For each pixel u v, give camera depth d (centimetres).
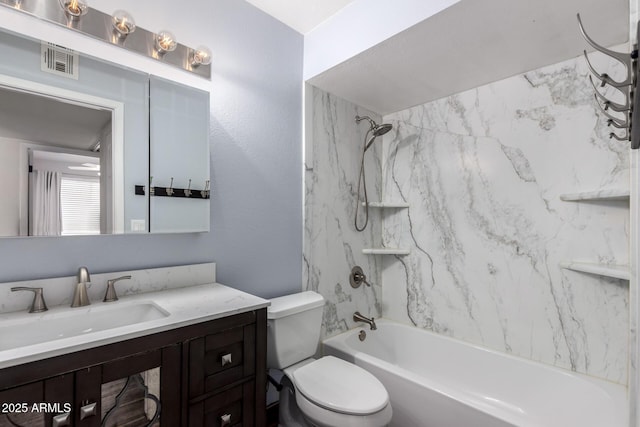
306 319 165
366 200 227
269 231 181
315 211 203
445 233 214
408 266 235
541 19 132
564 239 166
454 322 208
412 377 156
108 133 125
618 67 150
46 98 112
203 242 154
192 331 102
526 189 179
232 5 166
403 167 239
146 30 136
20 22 110
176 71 146
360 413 122
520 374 174
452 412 140
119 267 129
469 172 202
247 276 171
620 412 132
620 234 150
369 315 239
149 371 93
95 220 121
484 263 195
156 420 93
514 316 183
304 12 179
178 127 143
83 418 81
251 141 173
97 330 112
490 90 194
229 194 164
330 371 151
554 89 169
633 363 81
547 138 171
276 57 185
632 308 81
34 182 109
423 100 222
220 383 109
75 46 120
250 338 118
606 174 153
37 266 112
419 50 159
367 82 196
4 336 95
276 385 167
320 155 206
